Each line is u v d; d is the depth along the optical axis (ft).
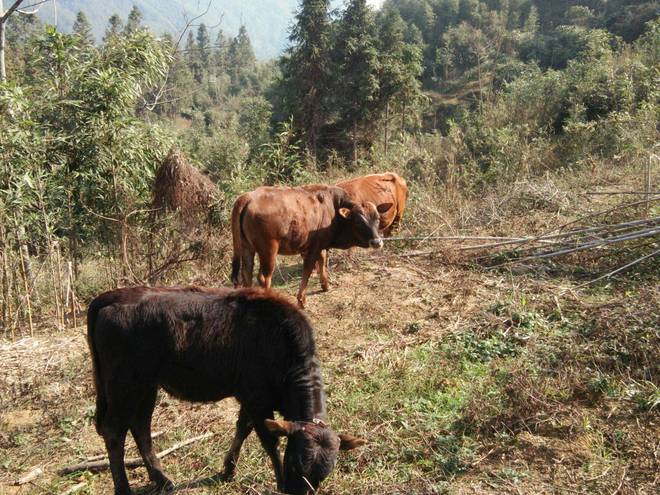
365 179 29.53
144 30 33.78
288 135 42.98
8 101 26.66
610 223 28.86
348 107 79.10
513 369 17.54
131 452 16.17
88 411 18.29
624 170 39.81
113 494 14.40
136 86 31.99
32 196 27.55
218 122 126.62
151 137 32.83
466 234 31.68
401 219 32.73
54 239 28.14
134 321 13.05
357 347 20.88
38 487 14.88
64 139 28.25
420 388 17.62
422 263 28.84
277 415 16.20
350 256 30.53
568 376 16.56
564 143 50.75
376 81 76.33
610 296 22.26
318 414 12.69
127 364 13.08
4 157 26.09
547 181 35.45
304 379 12.85
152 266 30.66
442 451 14.60
